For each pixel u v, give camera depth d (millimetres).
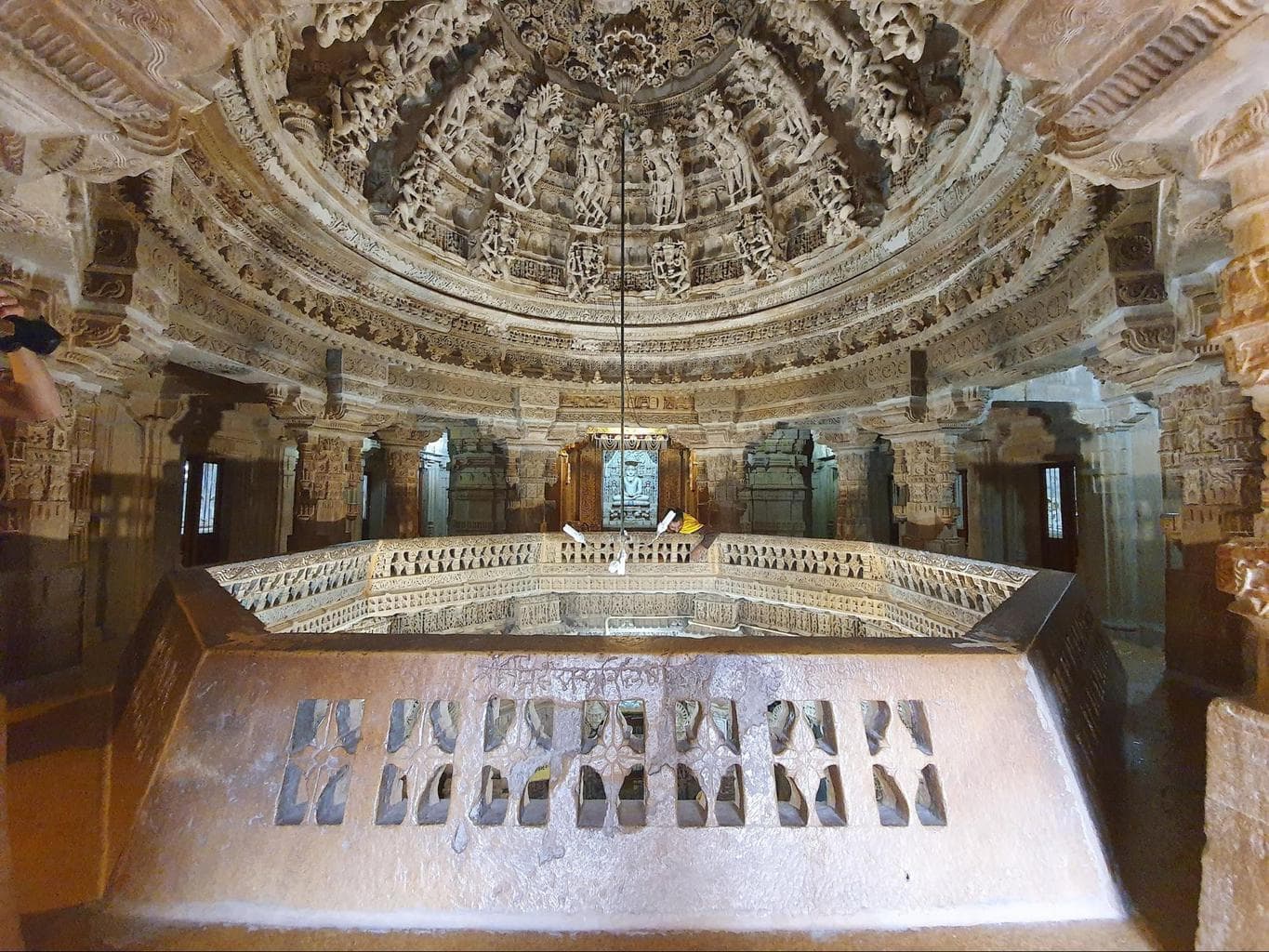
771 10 9023
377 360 10469
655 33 10805
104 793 3016
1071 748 2691
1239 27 2016
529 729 2682
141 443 8758
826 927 2338
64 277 4523
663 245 12203
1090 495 9844
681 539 11945
